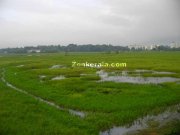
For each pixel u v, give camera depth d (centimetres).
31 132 1964
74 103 2959
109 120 2323
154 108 2728
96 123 2223
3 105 2853
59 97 3312
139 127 2162
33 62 11031
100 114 2505
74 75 5809
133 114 2481
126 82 4519
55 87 4081
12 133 1942
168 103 2917
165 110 2659
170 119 2347
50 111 2602
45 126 2119
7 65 9650
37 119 2306
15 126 2100
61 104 2986
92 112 2628
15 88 4266
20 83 4653
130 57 13775
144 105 2795
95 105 2834
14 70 7419
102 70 7094
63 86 4144
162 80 4875
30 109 2658
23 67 8362
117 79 5081
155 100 3003
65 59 12925
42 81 4938
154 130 2073
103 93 3522
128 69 7206
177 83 4309
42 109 2680
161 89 3700
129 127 2172
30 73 6438
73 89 3884
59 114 2480
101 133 2041
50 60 12312
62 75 6012
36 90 3872
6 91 3809
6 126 2092
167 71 6512
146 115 2497
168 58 12069
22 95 3484
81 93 3575
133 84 4209
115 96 3281
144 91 3566
